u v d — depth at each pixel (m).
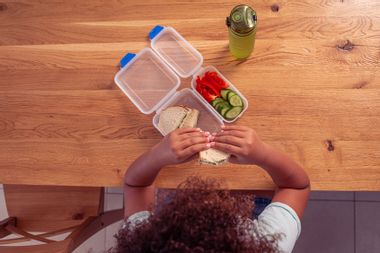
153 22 1.02
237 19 0.84
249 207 0.70
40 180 0.98
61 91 1.01
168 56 1.00
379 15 0.96
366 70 0.94
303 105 0.94
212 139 0.80
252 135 0.79
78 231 1.02
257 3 1.00
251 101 0.96
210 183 0.74
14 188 1.19
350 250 1.44
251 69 0.97
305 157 0.92
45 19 1.05
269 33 0.98
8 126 1.00
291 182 0.86
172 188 0.94
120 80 1.00
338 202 1.46
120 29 1.03
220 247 0.58
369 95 0.93
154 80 1.00
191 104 0.98
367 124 0.92
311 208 1.47
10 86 1.03
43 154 0.99
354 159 0.91
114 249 0.68
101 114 0.99
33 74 1.03
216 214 0.61
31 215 1.17
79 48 1.03
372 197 1.45
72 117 1.00
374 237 1.43
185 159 0.81
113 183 0.97
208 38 1.00
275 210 0.83
